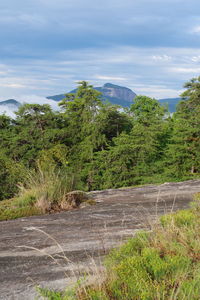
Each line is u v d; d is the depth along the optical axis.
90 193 9.36
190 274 3.21
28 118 36.44
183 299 2.68
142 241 4.05
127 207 7.18
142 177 28.11
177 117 33.84
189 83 33.69
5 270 3.76
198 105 32.78
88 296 2.84
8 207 7.10
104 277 3.19
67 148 33.81
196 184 10.31
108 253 4.12
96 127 33.12
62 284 3.29
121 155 29.36
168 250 3.75
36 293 3.13
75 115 38.34
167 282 3.00
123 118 35.81
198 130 28.22
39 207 7.03
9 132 37.25
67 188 7.82
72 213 6.81
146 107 40.66
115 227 5.41
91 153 31.92
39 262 3.97
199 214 5.33
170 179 27.16
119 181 29.02
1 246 4.70
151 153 29.45
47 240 4.89
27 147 33.12
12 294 3.13
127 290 2.93
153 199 8.06
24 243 4.79
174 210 6.56
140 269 3.22
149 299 2.74
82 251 4.29
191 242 3.95
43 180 7.95
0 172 22.61
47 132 34.78
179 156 28.08
